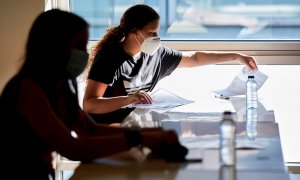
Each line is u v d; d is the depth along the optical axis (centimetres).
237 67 368
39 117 192
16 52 352
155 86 341
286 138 377
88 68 312
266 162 193
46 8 354
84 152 194
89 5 374
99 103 297
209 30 373
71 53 200
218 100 312
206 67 370
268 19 369
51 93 200
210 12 371
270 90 371
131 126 238
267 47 369
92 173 181
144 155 201
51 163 201
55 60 197
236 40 372
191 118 272
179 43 371
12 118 193
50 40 197
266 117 274
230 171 182
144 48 306
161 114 282
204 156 201
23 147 193
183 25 373
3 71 354
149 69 327
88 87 305
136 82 321
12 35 351
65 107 218
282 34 371
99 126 231
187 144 219
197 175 177
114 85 313
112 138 200
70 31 198
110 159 198
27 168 193
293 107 374
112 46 314
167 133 207
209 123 259
